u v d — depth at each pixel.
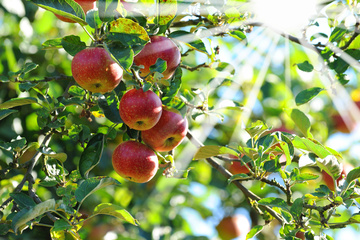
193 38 1.67
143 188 2.40
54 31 2.35
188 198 2.50
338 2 1.76
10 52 2.24
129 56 1.51
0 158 2.15
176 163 2.17
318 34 1.77
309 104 2.54
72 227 1.59
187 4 1.68
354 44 1.80
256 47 1.71
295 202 1.64
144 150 1.66
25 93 2.22
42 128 1.76
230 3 1.72
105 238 2.26
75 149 2.24
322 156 1.63
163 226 2.44
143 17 1.59
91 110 1.74
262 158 1.68
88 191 1.61
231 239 2.48
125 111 1.58
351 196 1.64
